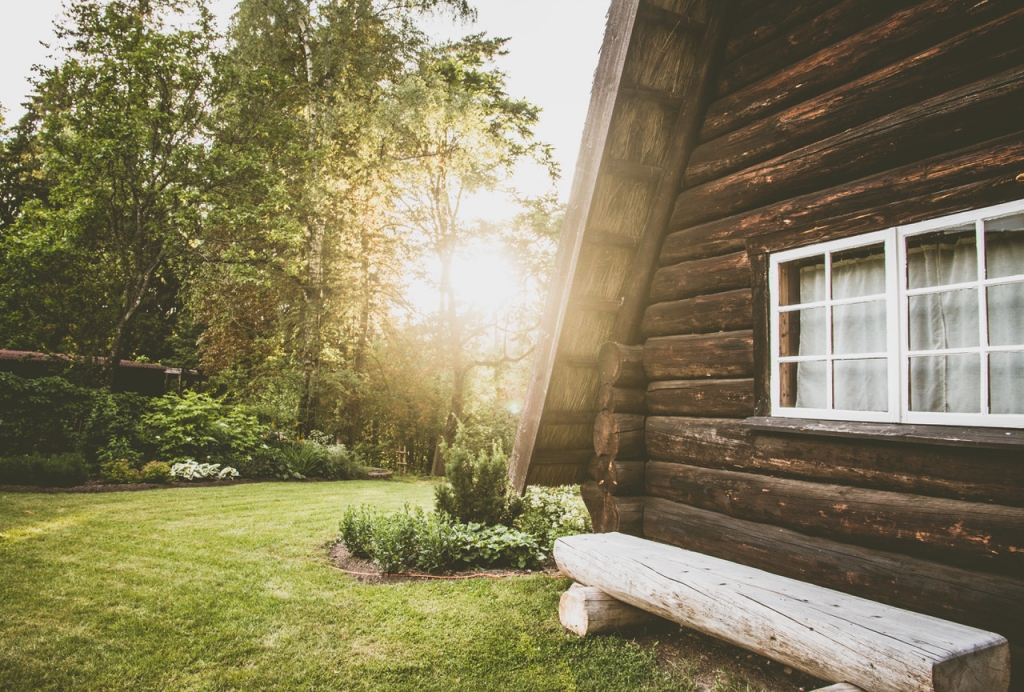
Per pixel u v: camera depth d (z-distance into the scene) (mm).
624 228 5023
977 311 3191
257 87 15523
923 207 3145
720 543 4047
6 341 14398
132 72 14422
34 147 21578
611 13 4566
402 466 24047
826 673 2705
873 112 3537
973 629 2615
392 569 5617
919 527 2994
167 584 4992
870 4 3654
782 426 3658
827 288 3662
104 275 14594
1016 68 2898
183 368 21625
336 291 19078
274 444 15891
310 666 3625
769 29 4281
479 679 3508
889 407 3258
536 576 5645
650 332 4969
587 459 5562
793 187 3922
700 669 3615
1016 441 2623
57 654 3637
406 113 17812
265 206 15125
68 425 12453
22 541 6211
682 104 4746
